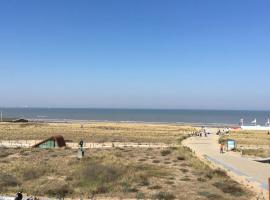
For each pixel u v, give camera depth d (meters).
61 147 67.69
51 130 115.56
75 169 41.31
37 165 44.28
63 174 39.00
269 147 76.62
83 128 128.62
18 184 33.44
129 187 32.53
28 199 25.48
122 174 37.84
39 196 28.77
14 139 88.00
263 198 29.83
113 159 50.44
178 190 32.38
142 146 72.19
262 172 43.75
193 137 101.31
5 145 72.75
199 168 44.12
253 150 67.75
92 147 70.00
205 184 35.22
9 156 54.38
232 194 31.34
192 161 49.66
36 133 103.81
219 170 42.94
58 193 29.64
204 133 112.31
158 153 59.00
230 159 55.38
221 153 63.00
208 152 64.38
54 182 34.66
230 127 163.75
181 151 60.97
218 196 30.16
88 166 41.88
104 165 43.12
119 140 87.88
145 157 54.12
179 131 123.56
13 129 115.56
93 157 52.19
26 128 121.19
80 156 51.94
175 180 36.75
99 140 87.44
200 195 30.59
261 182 37.53
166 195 29.70
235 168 46.50
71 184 33.66
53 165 44.59
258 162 52.59
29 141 83.44
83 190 31.14
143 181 35.16
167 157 54.28
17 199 23.09
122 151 61.69
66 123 171.25
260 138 102.00
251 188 34.28
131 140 88.12
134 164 46.00
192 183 35.44
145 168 42.78
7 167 42.75
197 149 69.12
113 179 35.56
